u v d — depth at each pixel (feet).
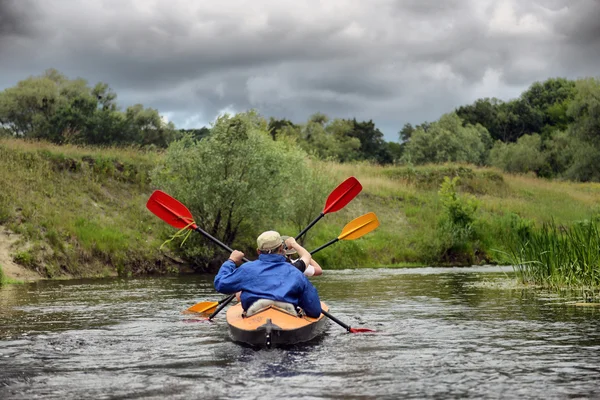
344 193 31.01
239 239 60.13
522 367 16.38
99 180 62.95
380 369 16.16
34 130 131.54
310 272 23.97
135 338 21.08
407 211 82.53
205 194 55.11
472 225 73.15
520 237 42.83
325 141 216.33
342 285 41.81
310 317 21.35
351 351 18.56
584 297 32.58
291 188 64.34
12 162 58.75
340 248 66.54
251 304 20.59
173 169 57.36
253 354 18.19
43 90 141.59
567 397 13.46
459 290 37.58
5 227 50.83
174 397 13.60
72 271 50.14
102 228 55.77
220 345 19.62
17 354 18.43
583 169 179.63
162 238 57.62
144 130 146.41
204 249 55.88
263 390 14.08
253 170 56.18
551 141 219.41
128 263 53.31
